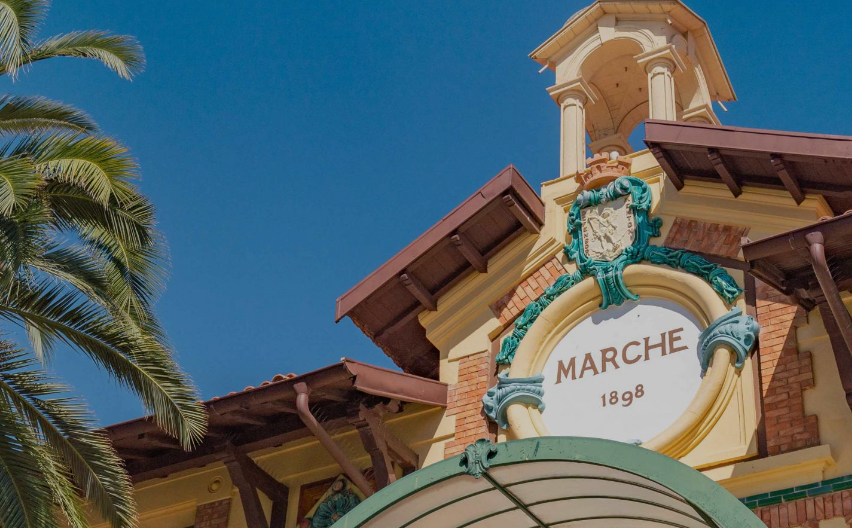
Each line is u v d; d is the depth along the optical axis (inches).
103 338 531.8
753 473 474.6
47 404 531.8
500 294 595.5
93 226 561.9
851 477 457.1
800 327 500.7
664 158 550.6
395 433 578.2
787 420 482.6
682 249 553.0
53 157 541.6
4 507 495.5
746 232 540.1
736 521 367.6
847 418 470.3
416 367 620.7
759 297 520.1
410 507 447.5
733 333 510.6
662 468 389.4
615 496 435.8
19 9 535.8
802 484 465.1
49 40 562.9
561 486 438.9
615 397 535.2
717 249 543.8
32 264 521.7
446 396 577.3
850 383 463.8
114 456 546.6
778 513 463.5
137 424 568.7
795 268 468.4
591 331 560.7
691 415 502.6
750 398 496.4
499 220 596.4
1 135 555.8
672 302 546.6
